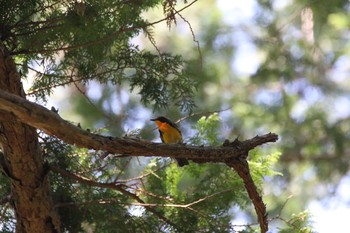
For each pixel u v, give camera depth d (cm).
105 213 1084
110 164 1120
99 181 1104
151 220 1097
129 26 999
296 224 1096
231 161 880
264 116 2159
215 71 2191
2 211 1073
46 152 1046
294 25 2197
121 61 1028
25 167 924
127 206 1105
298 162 2166
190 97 1061
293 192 2133
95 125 2036
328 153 2172
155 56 1037
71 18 937
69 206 1062
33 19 1004
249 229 1105
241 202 1161
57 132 776
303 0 2150
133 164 1667
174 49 2234
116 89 2044
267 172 1145
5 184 1061
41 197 952
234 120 2142
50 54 1010
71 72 1030
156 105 1045
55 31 959
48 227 970
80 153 1084
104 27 973
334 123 2155
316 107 2169
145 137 1819
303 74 2205
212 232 1083
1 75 877
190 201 1110
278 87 2212
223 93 2184
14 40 950
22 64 1050
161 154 830
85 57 1020
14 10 948
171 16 934
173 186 1148
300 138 2161
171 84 1048
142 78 1038
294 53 2189
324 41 2198
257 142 884
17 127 885
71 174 988
